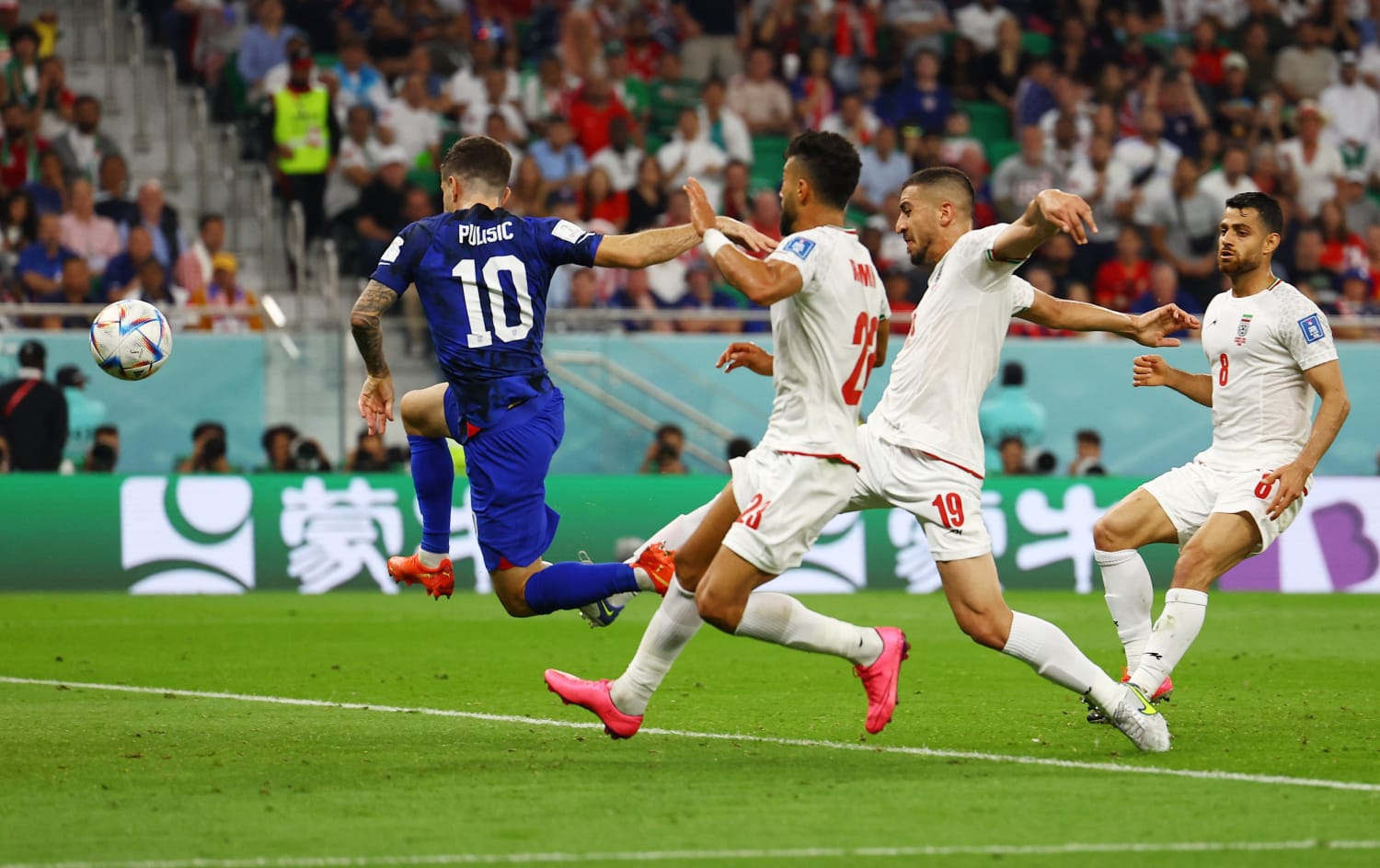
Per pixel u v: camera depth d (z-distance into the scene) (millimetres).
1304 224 66875
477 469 22531
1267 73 75750
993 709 26828
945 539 21703
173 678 31219
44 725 24812
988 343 22062
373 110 66125
